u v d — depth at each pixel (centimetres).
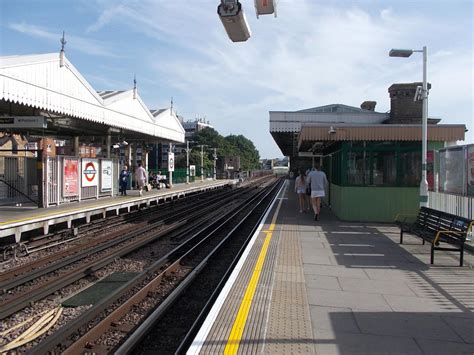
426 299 604
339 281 694
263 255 879
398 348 439
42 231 1301
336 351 430
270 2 727
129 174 2844
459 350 436
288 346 440
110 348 526
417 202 1404
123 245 1225
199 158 8162
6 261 1045
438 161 1297
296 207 1994
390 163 1422
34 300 704
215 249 1107
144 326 569
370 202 1421
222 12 688
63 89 1692
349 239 1088
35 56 1506
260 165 15950
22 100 1441
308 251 930
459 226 830
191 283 821
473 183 1012
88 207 1577
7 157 1631
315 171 1473
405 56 1260
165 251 1138
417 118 2450
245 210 2281
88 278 859
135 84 2519
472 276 732
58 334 537
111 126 2261
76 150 2683
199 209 2353
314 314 537
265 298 595
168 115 3203
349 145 1430
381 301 593
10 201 1642
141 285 797
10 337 566
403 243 1038
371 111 3772
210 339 452
